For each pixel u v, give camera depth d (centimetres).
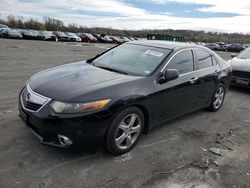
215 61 543
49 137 310
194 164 344
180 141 409
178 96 426
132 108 346
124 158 344
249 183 312
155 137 415
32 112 314
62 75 370
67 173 301
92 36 4216
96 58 485
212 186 301
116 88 332
